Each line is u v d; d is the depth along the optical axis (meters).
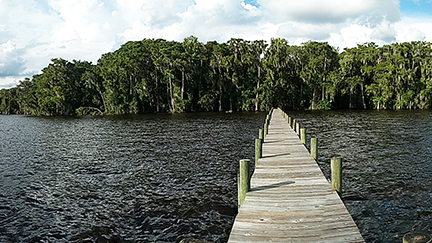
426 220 9.09
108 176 14.67
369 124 33.81
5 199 11.69
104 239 8.47
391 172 13.91
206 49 74.56
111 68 70.44
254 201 7.38
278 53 66.81
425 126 30.41
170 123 41.38
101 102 79.12
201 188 12.39
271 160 11.46
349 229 5.84
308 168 10.23
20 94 105.94
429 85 62.41
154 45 74.31
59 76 79.31
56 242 8.38
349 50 71.69
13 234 8.87
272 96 67.19
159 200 11.20
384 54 68.75
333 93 67.00
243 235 5.71
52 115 78.19
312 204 7.11
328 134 26.52
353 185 12.26
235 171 14.86
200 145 22.34
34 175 15.18
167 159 17.92
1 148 24.08
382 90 64.94
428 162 15.51
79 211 10.41
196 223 9.27
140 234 8.71
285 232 5.78
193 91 71.19
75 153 20.95
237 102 69.56
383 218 9.31
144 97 70.81
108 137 29.05
